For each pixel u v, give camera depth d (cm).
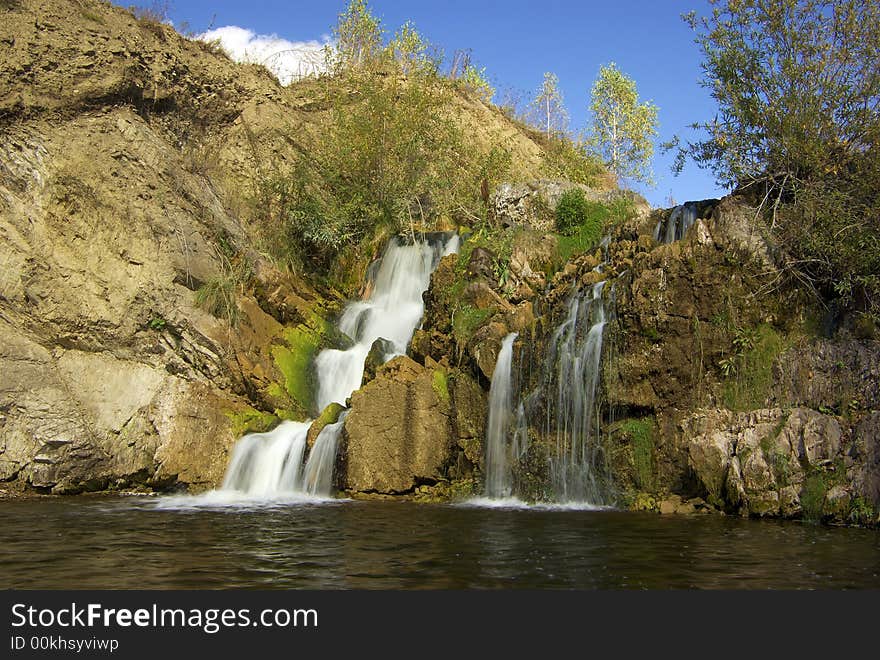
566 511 1474
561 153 3750
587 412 1630
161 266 2142
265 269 2338
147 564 966
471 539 1145
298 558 1004
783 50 1823
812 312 1570
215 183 2627
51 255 2016
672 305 1585
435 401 1750
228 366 2073
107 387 1938
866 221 1576
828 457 1366
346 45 3338
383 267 2591
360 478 1714
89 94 2302
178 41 2880
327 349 2256
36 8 2375
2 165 2044
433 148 3062
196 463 1898
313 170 2916
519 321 1852
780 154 1780
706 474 1446
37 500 1688
